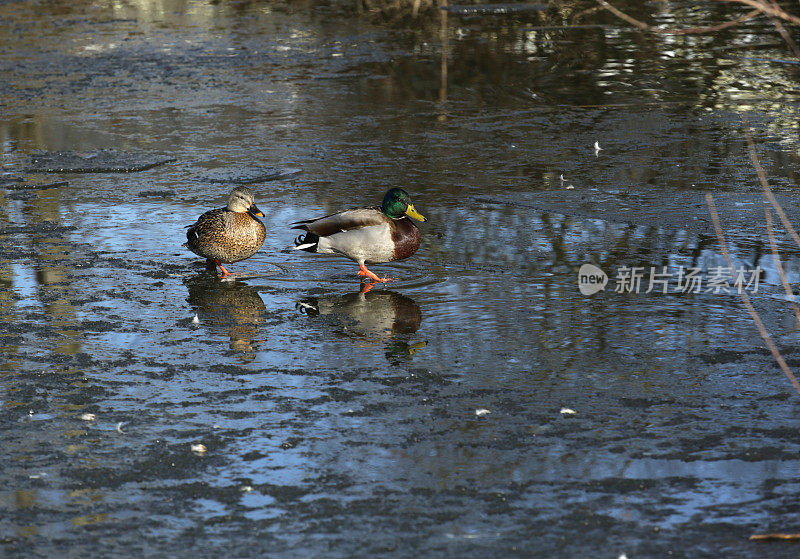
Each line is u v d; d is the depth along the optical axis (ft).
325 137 65.98
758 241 44.80
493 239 46.21
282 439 27.48
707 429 27.58
